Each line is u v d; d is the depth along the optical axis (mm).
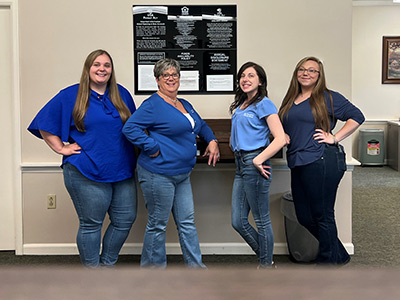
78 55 3508
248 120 2869
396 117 8734
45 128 2732
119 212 2963
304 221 3055
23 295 290
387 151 8680
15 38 3492
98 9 3484
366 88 8703
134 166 2963
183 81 3516
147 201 2902
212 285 300
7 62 3562
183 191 2973
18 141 3559
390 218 4797
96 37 3498
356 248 3791
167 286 301
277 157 3348
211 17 3482
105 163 2777
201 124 3145
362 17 8570
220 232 3650
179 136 2832
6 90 3580
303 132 2916
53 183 3590
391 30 8578
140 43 3488
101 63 2740
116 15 3484
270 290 294
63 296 291
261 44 3516
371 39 8609
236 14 3496
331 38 3520
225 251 3654
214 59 3504
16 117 3543
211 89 3523
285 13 3504
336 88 3549
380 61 8648
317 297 285
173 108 2824
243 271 309
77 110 2727
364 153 8602
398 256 3568
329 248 2979
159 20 3477
